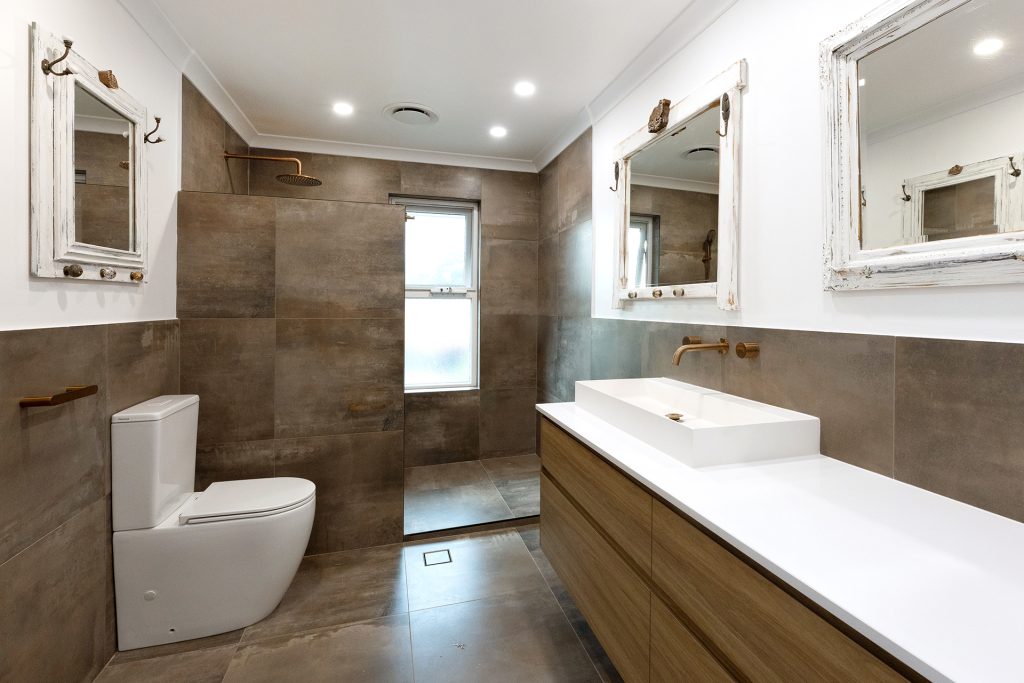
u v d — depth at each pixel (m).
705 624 0.93
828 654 0.67
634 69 2.16
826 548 0.78
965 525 0.87
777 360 1.43
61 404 1.30
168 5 1.75
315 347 2.21
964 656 0.53
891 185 1.12
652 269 2.09
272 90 2.43
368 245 2.27
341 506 2.28
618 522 1.28
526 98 2.52
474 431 3.56
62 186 1.32
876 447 1.15
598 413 1.71
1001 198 0.92
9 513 1.14
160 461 1.64
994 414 0.92
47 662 1.27
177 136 2.04
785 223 1.41
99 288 1.52
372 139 3.10
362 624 1.75
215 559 1.67
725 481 1.08
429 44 2.02
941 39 1.02
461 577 2.06
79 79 1.39
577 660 1.57
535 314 3.66
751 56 1.53
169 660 1.57
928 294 1.05
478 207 3.57
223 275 2.10
